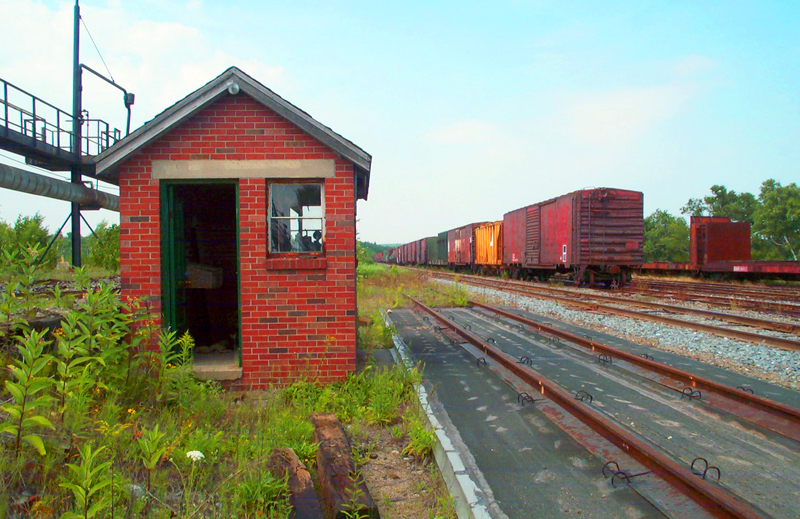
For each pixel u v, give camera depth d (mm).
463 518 3416
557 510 3412
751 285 21844
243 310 6410
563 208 22094
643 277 27984
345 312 6453
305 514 3117
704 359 8062
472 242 39125
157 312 6227
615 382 6594
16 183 12211
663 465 3688
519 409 5566
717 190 59688
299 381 6168
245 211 6395
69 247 27672
